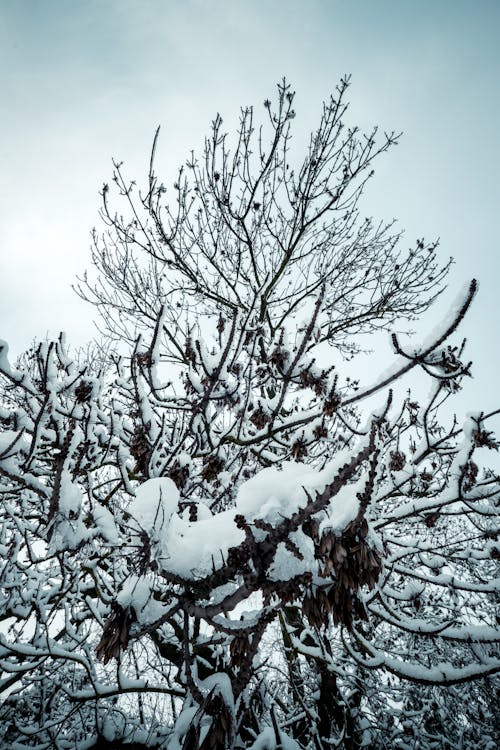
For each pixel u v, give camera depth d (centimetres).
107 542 322
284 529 224
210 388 333
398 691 623
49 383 301
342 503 228
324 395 343
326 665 476
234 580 289
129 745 535
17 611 499
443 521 668
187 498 429
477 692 627
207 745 219
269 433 430
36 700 620
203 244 680
